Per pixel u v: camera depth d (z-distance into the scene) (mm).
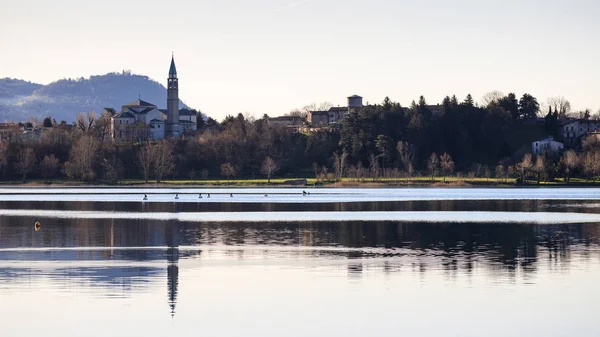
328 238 158375
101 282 111250
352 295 102875
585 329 87312
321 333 86500
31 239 157875
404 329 87688
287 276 115438
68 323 90188
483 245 146500
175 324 89875
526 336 85312
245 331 87312
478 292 103812
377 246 146000
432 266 122625
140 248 144375
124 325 89562
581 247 142875
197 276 115625
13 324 89812
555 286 106875
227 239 157250
